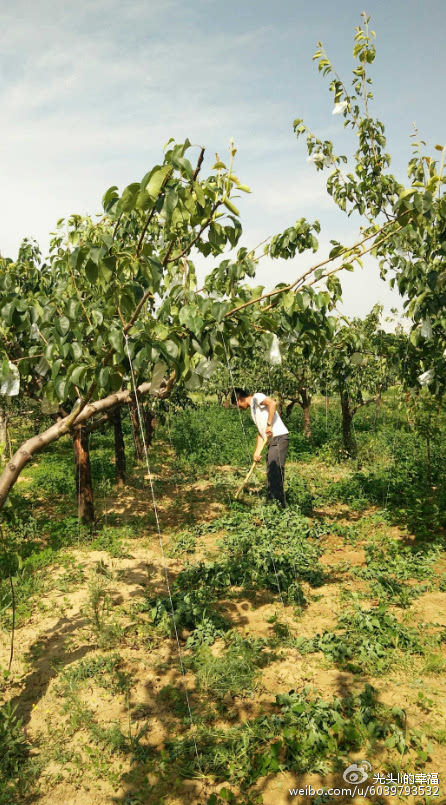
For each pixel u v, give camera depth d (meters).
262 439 8.30
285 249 4.49
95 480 11.86
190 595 5.39
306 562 6.32
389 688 3.82
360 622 4.65
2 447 3.48
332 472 12.28
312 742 3.22
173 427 19.58
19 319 4.40
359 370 13.05
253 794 2.95
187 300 3.54
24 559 6.82
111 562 6.84
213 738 3.40
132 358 2.92
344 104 6.36
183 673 4.24
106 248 2.71
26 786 3.12
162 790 3.06
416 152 5.98
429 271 4.78
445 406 8.59
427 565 6.06
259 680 4.00
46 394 3.28
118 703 3.88
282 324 3.88
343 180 6.72
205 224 2.95
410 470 10.52
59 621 5.19
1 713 3.79
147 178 2.42
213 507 9.54
